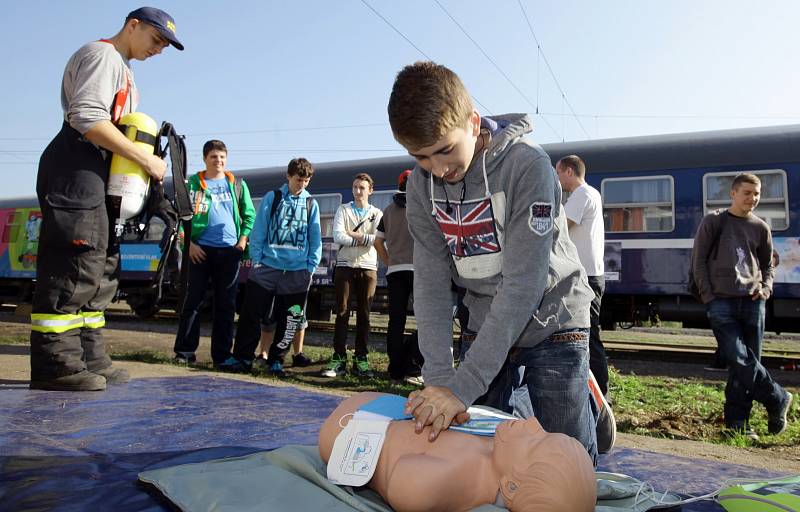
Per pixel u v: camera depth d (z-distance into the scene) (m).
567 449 1.57
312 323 14.33
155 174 3.84
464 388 1.94
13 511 1.77
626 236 10.68
